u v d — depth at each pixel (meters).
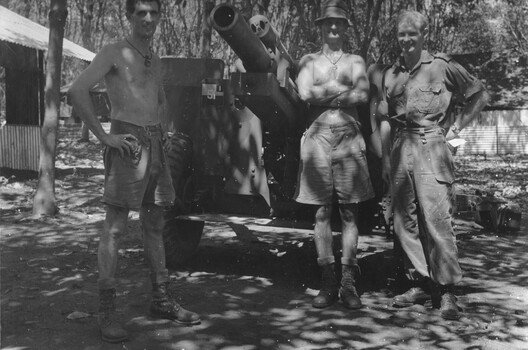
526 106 31.55
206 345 3.59
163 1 16.19
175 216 5.21
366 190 4.45
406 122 4.38
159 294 4.04
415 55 4.35
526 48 33.28
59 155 20.20
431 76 4.31
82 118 3.62
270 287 4.88
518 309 4.40
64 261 5.66
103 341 3.61
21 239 6.75
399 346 3.64
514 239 7.16
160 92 4.13
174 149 5.18
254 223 4.81
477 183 14.98
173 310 3.99
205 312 4.21
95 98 24.55
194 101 5.31
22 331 3.76
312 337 3.77
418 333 3.88
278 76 4.46
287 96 4.57
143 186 3.78
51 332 3.75
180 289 4.77
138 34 3.81
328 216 4.53
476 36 34.00
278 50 4.70
